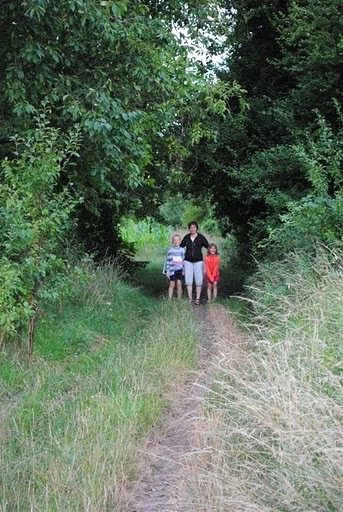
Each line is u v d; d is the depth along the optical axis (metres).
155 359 7.50
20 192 7.75
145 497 4.57
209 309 12.02
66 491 4.48
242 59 14.99
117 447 5.01
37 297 8.00
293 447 3.69
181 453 5.09
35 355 7.90
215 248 13.75
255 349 6.36
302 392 4.22
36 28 8.52
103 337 9.20
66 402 6.34
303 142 11.77
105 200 11.92
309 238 8.62
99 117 8.88
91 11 8.54
